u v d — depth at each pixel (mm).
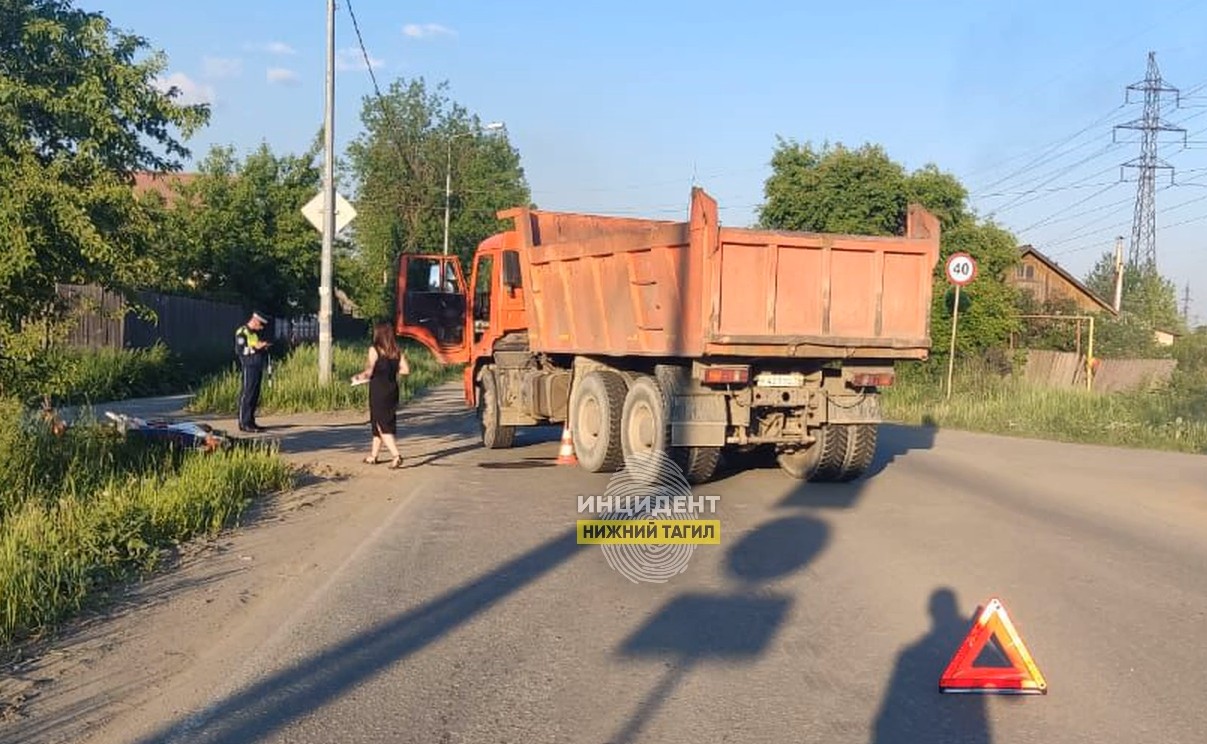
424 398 25266
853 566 8078
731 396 11141
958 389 23641
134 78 9414
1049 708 5262
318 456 13805
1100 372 26844
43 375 9727
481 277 16109
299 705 5195
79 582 6980
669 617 6719
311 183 35969
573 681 5559
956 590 7418
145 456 10922
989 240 29859
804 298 10539
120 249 9617
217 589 7277
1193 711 5234
